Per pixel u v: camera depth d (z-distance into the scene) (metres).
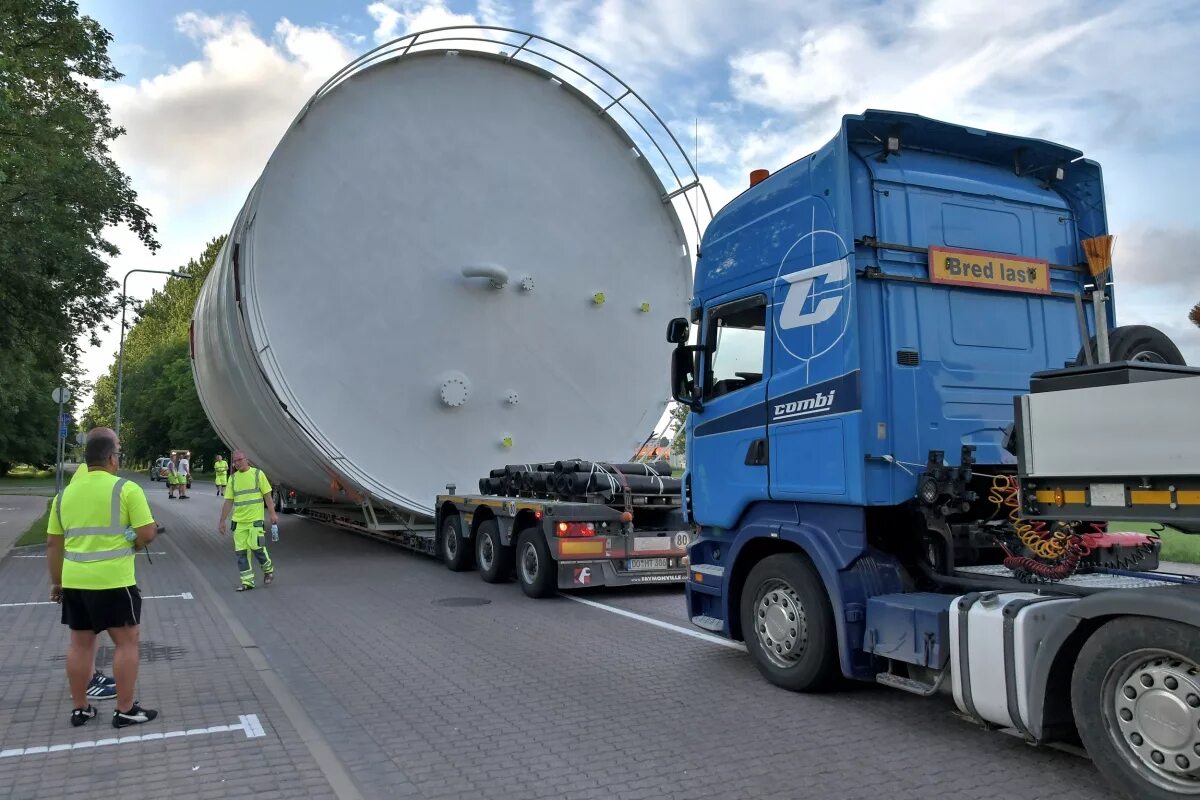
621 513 9.60
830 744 4.75
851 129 5.58
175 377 62.66
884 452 5.22
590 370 13.70
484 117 13.06
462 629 8.00
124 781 4.19
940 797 3.99
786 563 5.80
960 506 5.34
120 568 5.00
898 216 5.52
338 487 12.49
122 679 5.04
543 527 9.50
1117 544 5.00
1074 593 4.34
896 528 5.59
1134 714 3.66
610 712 5.38
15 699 5.62
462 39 12.02
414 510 12.05
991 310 5.75
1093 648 3.80
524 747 4.73
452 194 12.73
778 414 5.88
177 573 11.61
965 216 5.74
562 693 5.83
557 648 7.21
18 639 7.45
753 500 6.16
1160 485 3.58
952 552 5.34
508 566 10.60
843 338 5.32
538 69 13.36
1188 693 3.48
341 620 8.41
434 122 12.66
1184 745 3.48
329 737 4.91
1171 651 3.49
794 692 5.79
